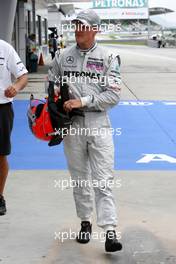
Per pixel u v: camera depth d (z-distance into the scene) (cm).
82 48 463
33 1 3056
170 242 500
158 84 2027
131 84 2030
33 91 1789
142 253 475
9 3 1608
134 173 761
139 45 6825
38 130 476
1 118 552
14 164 816
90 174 493
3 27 1622
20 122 1185
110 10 6253
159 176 745
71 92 469
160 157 869
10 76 553
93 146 469
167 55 4344
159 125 1162
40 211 592
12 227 543
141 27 7838
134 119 1238
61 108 467
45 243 503
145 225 546
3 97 548
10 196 648
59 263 458
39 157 866
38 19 3475
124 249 484
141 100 1565
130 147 942
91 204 500
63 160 845
